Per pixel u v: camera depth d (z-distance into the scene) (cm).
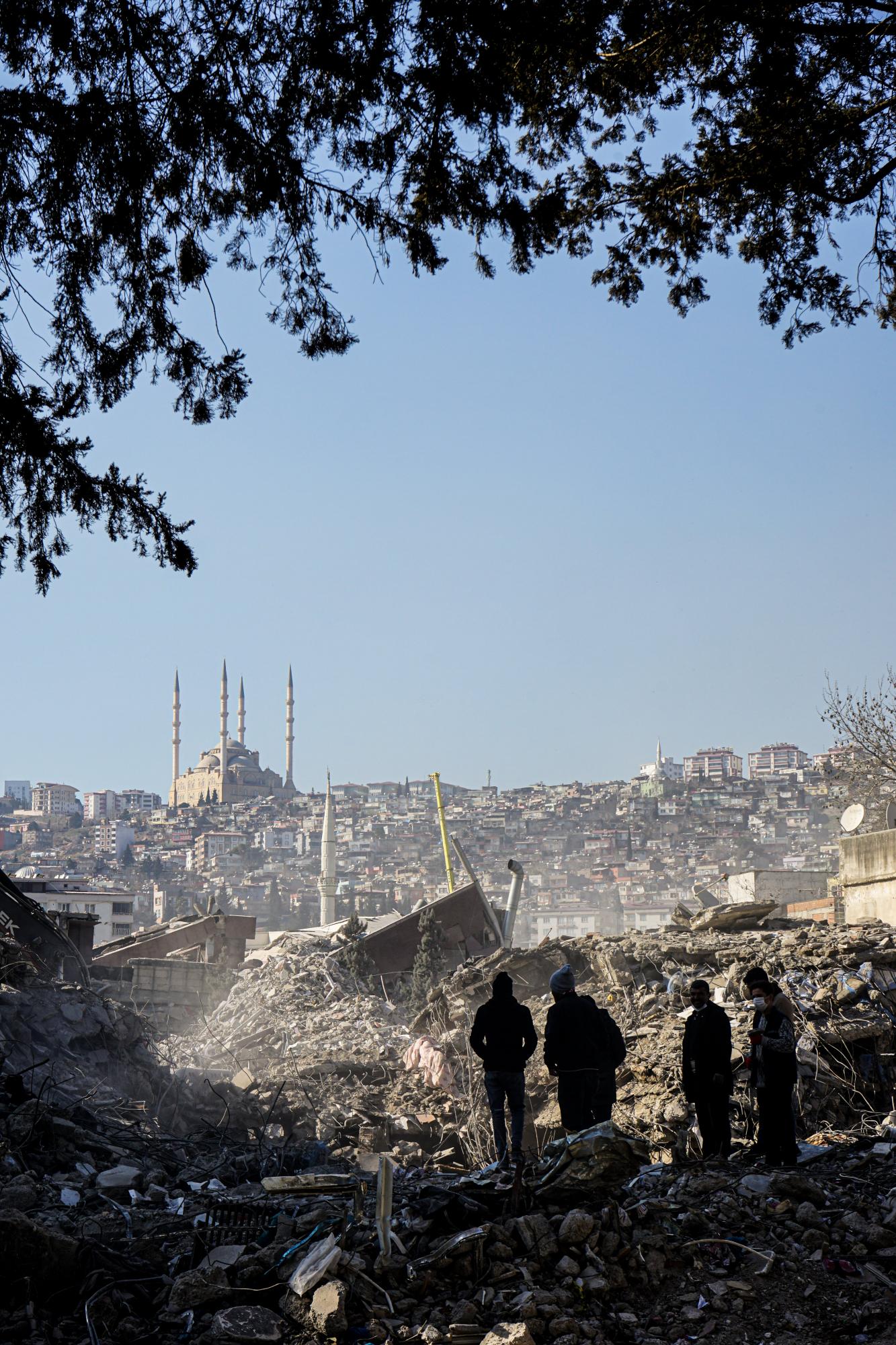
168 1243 1191
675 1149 2008
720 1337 979
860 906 3095
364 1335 978
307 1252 1090
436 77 1263
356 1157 2223
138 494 1518
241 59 1266
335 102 1303
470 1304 1003
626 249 1612
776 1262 1077
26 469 1473
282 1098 2759
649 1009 2720
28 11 1220
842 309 1599
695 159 1523
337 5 1220
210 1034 4038
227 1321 996
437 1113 2717
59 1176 1506
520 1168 1173
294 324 1469
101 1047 2414
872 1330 973
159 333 1440
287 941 6494
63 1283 1086
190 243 1396
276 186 1331
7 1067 1978
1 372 1427
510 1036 1443
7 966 2520
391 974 6159
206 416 1498
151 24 1248
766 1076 1439
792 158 1460
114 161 1295
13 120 1266
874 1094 2286
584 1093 1449
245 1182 1725
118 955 5862
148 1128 2067
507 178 1391
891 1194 1195
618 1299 1041
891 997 2458
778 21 1307
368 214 1404
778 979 2541
